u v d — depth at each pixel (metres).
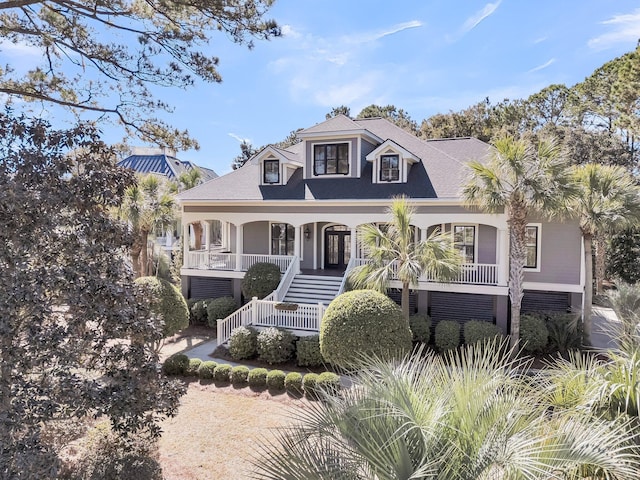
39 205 5.37
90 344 5.96
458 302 16.84
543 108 40.69
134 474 6.23
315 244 20.97
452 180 16.94
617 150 29.17
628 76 21.17
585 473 3.18
